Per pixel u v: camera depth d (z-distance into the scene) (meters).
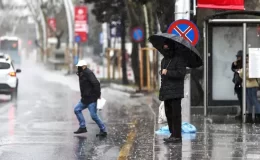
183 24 30.66
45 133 32.19
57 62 147.38
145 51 69.06
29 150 26.69
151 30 65.75
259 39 40.69
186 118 32.22
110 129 33.75
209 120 37.06
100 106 31.17
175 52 27.33
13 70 56.78
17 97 60.06
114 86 74.62
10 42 153.00
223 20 36.88
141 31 65.38
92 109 30.92
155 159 23.67
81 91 31.14
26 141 29.30
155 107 48.50
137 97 61.31
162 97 27.55
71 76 102.75
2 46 152.62
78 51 108.75
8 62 57.12
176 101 27.64
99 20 77.12
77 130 32.62
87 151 26.41
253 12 36.53
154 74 65.75
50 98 59.28
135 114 42.88
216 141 28.20
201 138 29.22
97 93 30.86
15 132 32.56
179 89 27.36
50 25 158.25
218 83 41.09
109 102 54.78
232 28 40.91
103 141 29.27
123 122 37.38
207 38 40.03
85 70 30.91
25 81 92.38
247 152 25.06
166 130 31.98
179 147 26.50
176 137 27.89
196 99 41.12
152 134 31.30
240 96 37.72
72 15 115.06
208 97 40.97
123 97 61.78
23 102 54.16
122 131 32.84
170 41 27.31
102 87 78.56
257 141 28.17
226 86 41.06
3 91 56.03
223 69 41.03
